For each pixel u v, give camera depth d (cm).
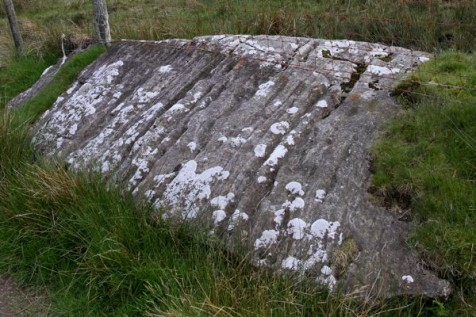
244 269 356
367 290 329
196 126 462
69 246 423
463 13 640
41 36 817
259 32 691
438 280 328
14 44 812
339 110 441
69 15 962
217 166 420
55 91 612
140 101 525
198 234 382
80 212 424
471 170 370
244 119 454
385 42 630
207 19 775
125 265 379
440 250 336
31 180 460
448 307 324
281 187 392
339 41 529
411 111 419
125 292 376
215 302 331
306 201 378
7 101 691
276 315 322
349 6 748
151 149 464
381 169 385
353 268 340
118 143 484
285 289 331
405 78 454
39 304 396
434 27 616
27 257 429
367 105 438
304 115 442
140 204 418
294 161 409
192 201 407
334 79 475
